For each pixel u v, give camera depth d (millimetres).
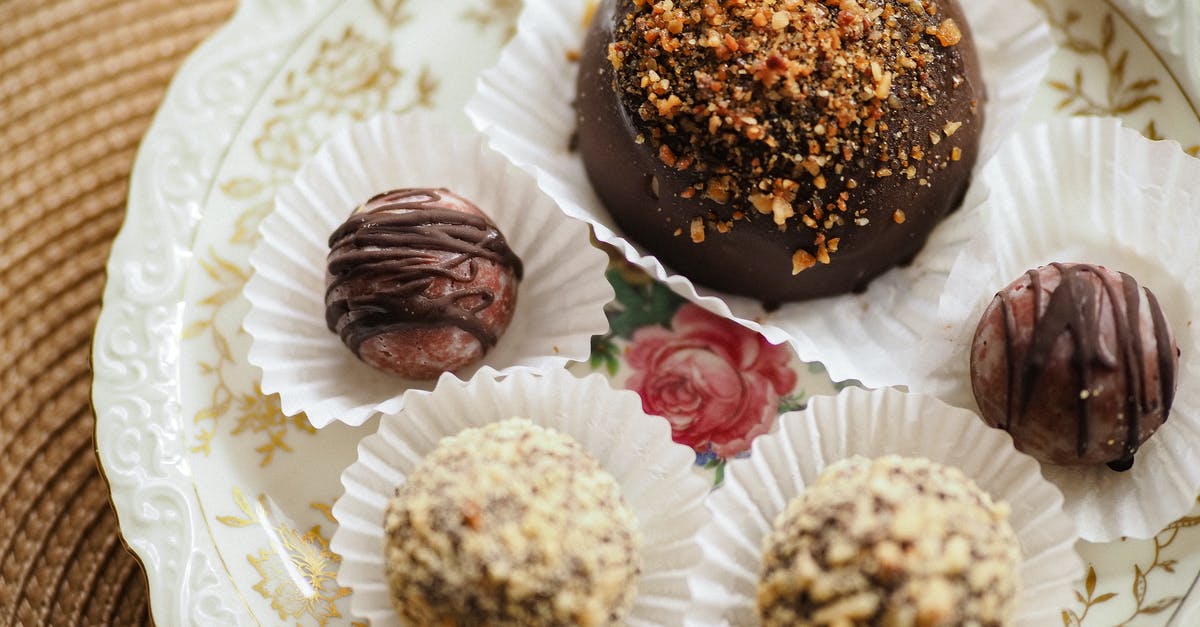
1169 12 304
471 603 264
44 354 319
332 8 316
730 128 282
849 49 284
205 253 306
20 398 317
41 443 315
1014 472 282
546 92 310
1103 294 279
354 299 288
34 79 331
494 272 292
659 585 282
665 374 300
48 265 323
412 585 267
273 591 289
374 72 316
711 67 284
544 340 300
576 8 312
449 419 290
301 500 295
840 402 285
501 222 307
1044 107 309
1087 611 285
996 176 299
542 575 263
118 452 294
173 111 310
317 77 315
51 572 310
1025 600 278
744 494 283
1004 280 298
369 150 307
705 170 285
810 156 282
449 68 318
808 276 294
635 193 294
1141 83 306
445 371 293
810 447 286
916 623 257
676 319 302
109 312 300
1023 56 306
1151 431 281
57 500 313
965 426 283
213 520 292
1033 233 300
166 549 289
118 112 330
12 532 311
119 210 326
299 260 303
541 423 290
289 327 300
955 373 293
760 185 284
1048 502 279
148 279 302
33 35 332
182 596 286
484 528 264
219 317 303
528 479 269
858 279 299
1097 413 275
